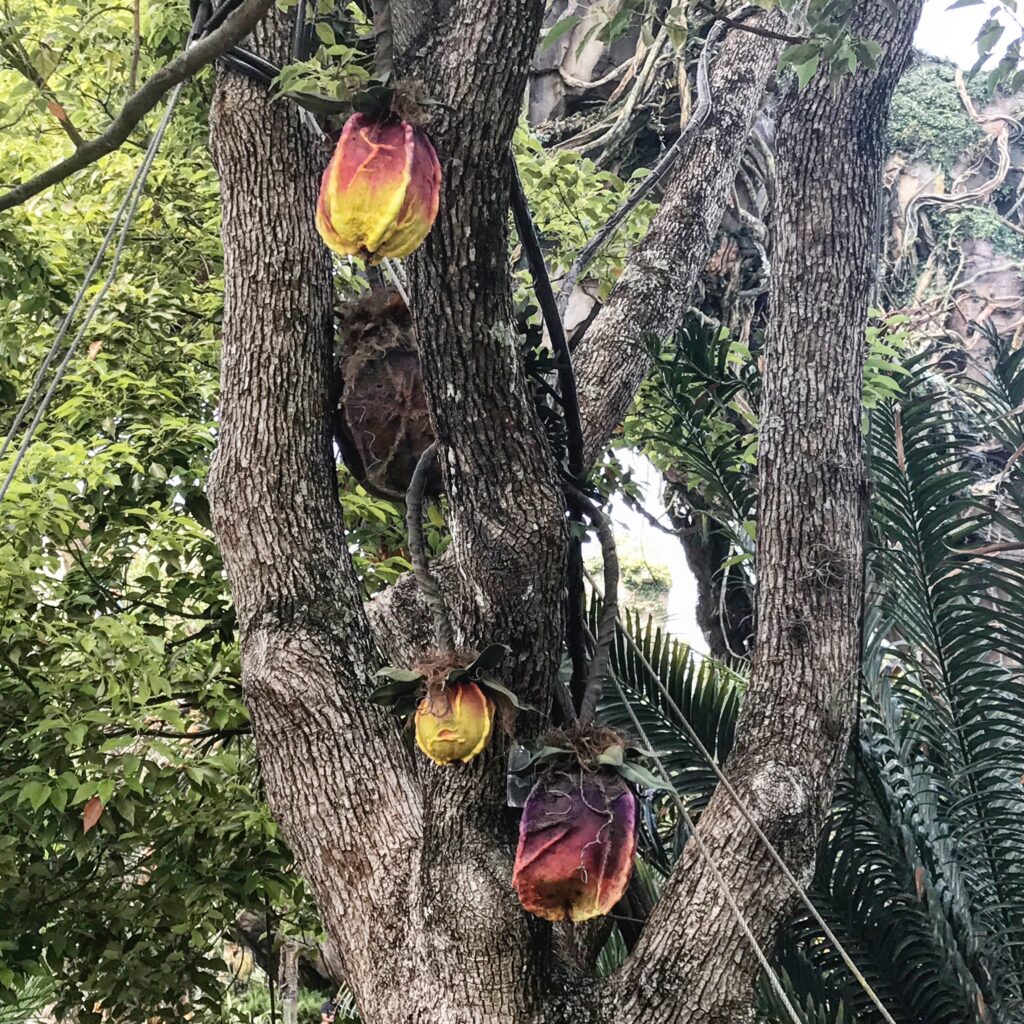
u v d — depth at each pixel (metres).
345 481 3.68
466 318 1.67
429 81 1.54
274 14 2.37
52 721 2.98
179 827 3.44
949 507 2.83
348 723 2.10
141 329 4.09
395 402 2.14
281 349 2.25
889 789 2.88
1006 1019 2.77
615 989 1.92
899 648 3.09
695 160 3.20
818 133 2.36
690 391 3.04
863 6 2.33
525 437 1.78
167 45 4.04
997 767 2.91
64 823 3.20
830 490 2.24
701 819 2.06
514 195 1.82
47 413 3.94
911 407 2.87
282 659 2.13
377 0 1.53
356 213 1.23
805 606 2.18
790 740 2.09
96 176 4.36
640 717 2.92
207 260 4.46
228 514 2.24
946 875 2.91
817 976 2.77
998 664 2.99
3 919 3.25
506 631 1.79
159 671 3.16
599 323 2.96
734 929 1.90
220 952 4.63
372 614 2.46
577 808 1.50
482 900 1.84
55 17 3.83
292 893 3.64
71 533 3.36
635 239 4.46
